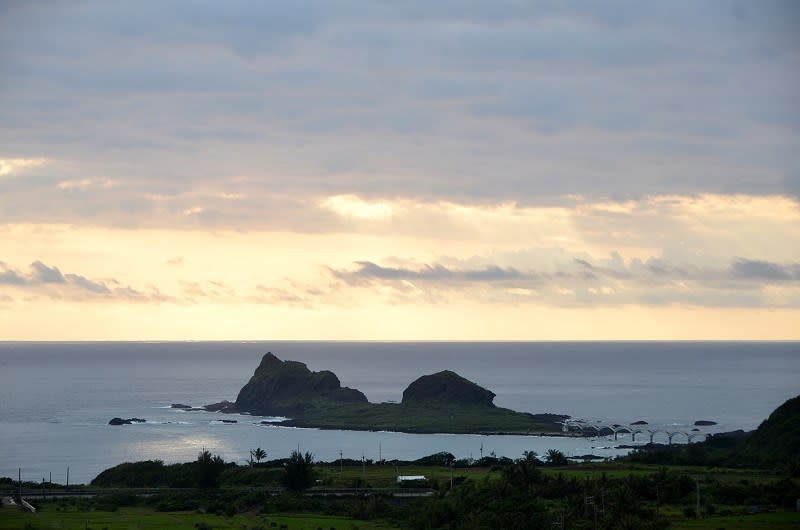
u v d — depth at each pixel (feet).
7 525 409.90
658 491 482.28
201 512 463.42
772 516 429.38
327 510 472.03
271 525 427.74
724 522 410.93
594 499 443.73
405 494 508.12
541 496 482.28
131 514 454.40
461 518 428.15
